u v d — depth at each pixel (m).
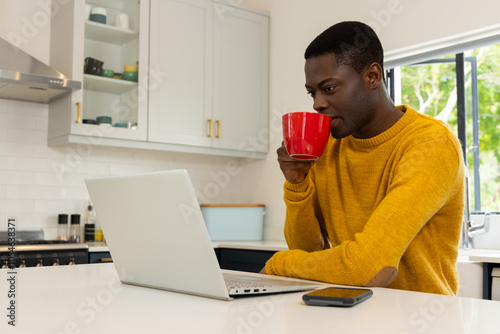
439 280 1.18
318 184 1.43
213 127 3.52
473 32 2.67
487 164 3.39
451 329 0.61
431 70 3.60
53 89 2.94
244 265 3.04
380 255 1.00
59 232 3.23
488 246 2.75
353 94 1.19
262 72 3.79
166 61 3.34
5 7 3.18
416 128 1.23
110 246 1.05
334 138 1.36
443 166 1.11
